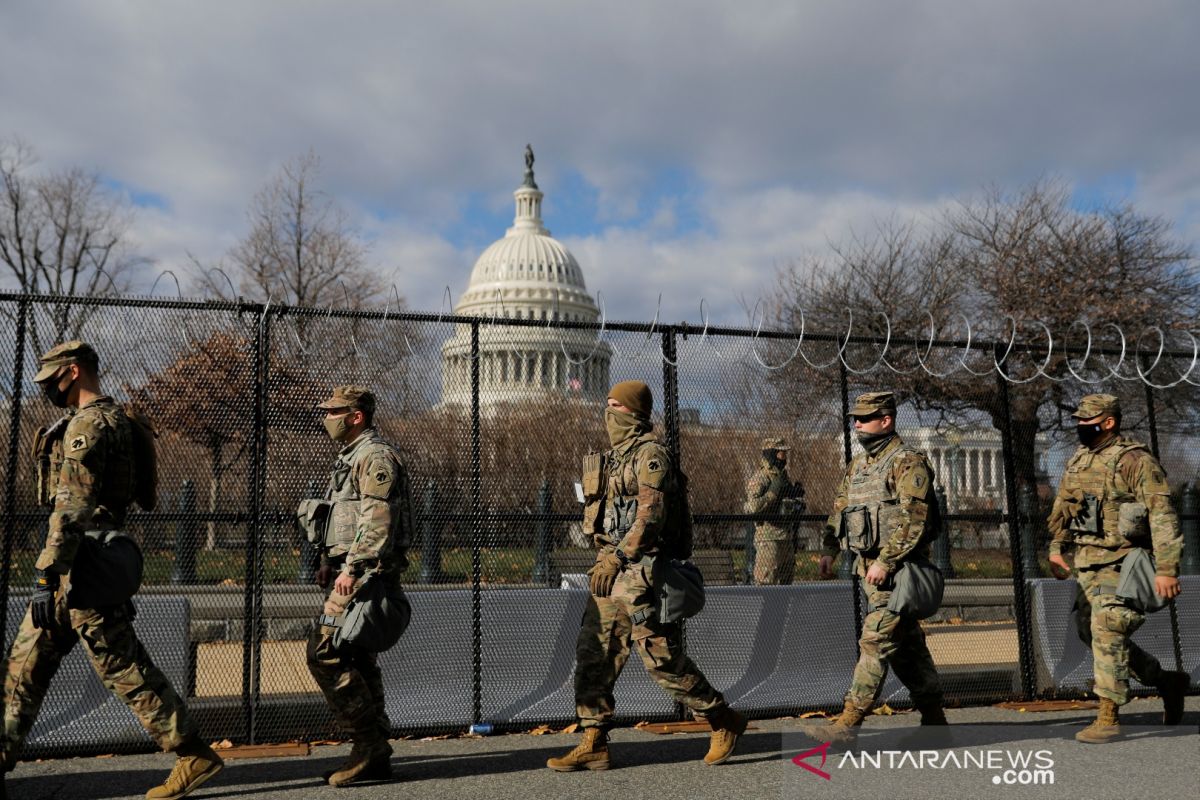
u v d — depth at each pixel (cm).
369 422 559
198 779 500
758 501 773
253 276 2959
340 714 534
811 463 789
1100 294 2712
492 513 712
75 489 465
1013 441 863
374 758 543
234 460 659
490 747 646
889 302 2711
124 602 491
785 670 770
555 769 575
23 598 614
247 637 647
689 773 568
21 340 626
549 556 723
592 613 582
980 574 861
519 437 714
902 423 838
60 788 534
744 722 595
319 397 676
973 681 820
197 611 655
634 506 567
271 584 668
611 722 579
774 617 771
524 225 10244
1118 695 653
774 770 576
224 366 661
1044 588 855
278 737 653
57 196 3388
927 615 612
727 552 774
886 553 605
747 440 773
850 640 796
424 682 690
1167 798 514
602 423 723
